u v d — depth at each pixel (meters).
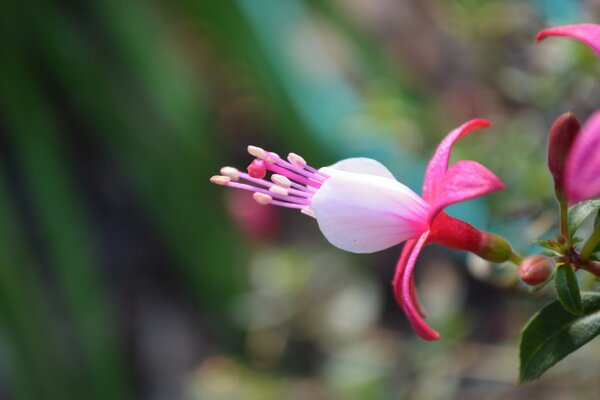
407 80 0.65
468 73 0.60
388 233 0.35
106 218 0.88
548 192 0.47
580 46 0.47
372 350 0.62
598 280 0.34
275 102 0.76
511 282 0.41
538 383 0.51
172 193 0.79
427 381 0.57
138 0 0.80
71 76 0.79
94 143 0.89
